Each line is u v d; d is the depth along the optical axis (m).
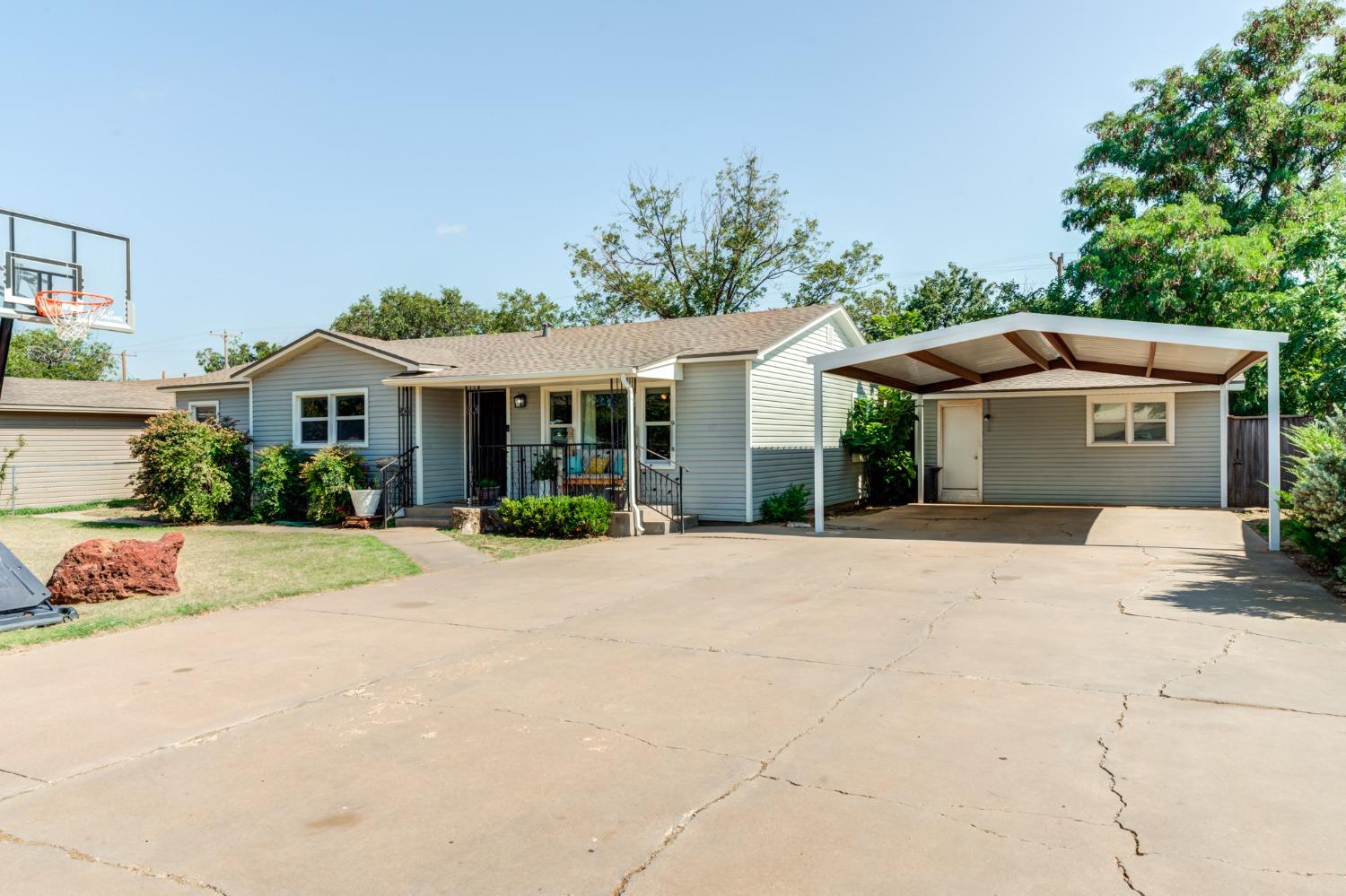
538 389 16.33
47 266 11.30
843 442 19.25
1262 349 10.61
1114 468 18.42
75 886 2.94
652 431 15.52
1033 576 9.17
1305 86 23.44
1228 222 23.20
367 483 16.23
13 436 19.70
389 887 2.90
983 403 19.75
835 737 4.31
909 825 3.30
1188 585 8.43
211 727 4.63
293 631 7.02
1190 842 3.10
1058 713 4.62
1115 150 25.06
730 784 3.74
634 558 11.15
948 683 5.23
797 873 2.94
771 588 8.71
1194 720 4.46
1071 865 2.95
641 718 4.67
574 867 3.01
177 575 9.89
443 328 48.03
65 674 5.76
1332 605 7.40
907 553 11.16
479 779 3.86
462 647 6.40
